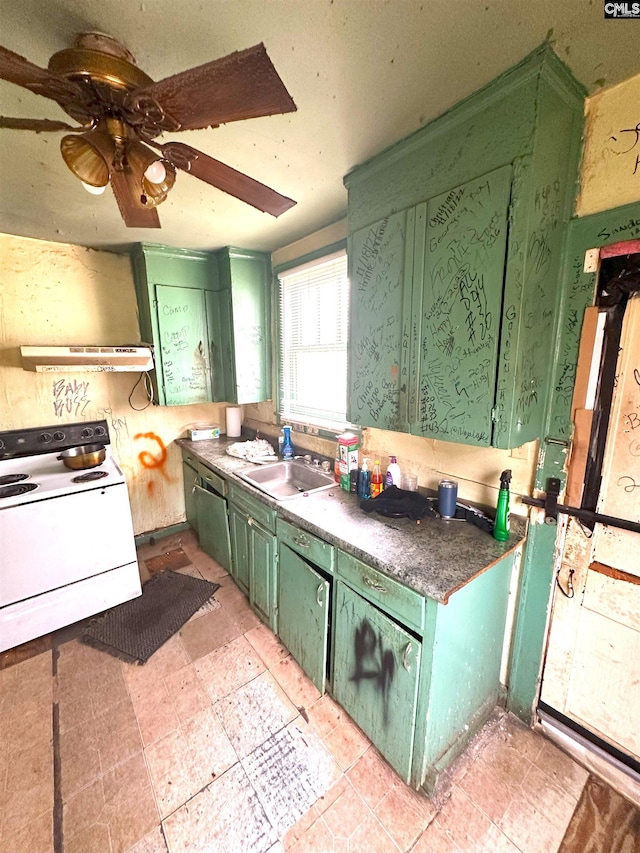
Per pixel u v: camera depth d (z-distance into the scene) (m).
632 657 1.24
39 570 1.95
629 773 1.27
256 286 2.61
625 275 1.11
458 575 1.15
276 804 1.24
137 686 1.70
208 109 0.77
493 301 1.09
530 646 1.46
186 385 2.65
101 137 0.84
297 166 1.44
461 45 0.89
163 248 2.41
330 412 2.33
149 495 2.96
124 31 0.83
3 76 0.68
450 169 1.14
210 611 2.19
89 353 2.21
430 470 1.72
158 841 1.14
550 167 1.04
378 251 1.41
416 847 1.13
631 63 0.97
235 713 1.57
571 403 1.26
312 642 1.62
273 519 1.82
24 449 2.33
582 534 1.30
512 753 1.40
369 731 1.39
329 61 0.93
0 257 2.19
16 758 1.38
